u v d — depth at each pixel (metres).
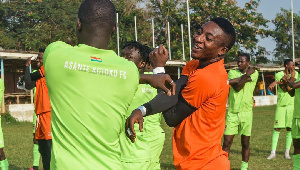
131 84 2.51
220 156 3.19
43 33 33.81
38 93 6.40
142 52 4.89
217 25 3.15
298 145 6.34
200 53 3.15
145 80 2.67
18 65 24.47
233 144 11.37
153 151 5.51
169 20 40.69
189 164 3.17
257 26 40.94
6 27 35.12
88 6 2.51
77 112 2.41
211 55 3.16
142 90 4.65
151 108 2.97
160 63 3.49
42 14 35.09
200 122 3.14
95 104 2.41
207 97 3.10
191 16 40.09
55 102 2.47
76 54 2.43
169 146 11.09
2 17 34.88
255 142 11.70
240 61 7.96
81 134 2.41
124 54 4.89
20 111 21.72
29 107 22.12
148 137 5.46
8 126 18.72
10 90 26.27
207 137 3.15
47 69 2.48
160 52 3.47
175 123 3.21
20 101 26.42
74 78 2.41
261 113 24.81
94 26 2.49
